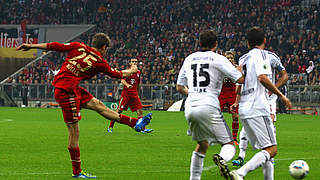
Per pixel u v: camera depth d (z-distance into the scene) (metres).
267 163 10.97
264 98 11.17
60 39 81.38
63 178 12.55
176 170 13.96
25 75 72.56
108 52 76.44
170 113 50.66
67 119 12.58
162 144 20.84
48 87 62.25
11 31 80.38
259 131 11.07
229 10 73.50
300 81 56.00
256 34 11.52
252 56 11.25
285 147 20.39
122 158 16.41
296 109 53.53
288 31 67.25
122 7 81.81
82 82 65.25
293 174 11.29
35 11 85.19
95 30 81.50
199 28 73.31
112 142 21.50
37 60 76.50
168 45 72.94
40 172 13.42
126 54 72.19
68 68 12.67
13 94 63.59
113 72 13.02
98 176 12.90
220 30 71.69
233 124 21.45
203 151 11.12
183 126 31.91
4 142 21.12
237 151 18.86
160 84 58.47
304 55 59.44
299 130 30.22
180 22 76.38
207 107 10.71
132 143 21.16
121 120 13.34
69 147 12.57
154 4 80.19
